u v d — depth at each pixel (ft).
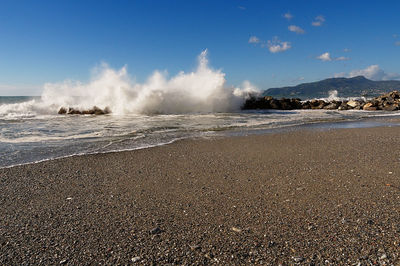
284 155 20.63
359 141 25.88
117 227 9.95
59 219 10.58
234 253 8.29
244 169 17.13
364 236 9.00
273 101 73.51
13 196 12.91
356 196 12.39
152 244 8.82
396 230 9.29
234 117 50.26
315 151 21.81
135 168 17.49
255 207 11.55
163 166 17.93
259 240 8.98
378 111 68.39
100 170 17.07
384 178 14.80
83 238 9.20
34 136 28.60
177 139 27.37
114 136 28.96
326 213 10.78
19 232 9.58
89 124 38.60
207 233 9.48
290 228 9.70
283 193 13.03
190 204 11.96
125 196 12.92
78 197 12.80
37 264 7.83
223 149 22.89
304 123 41.75
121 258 8.09
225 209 11.41
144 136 29.07
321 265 7.64
